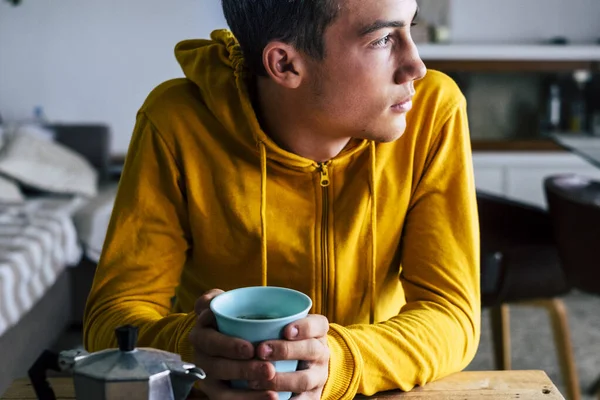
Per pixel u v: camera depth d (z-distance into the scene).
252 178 1.16
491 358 3.24
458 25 4.96
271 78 1.04
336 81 1.00
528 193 4.67
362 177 1.17
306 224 1.17
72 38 4.57
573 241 2.14
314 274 1.17
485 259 2.24
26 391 0.98
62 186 3.79
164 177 1.17
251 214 1.16
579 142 2.90
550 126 4.76
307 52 1.00
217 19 4.60
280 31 1.00
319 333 0.83
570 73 4.70
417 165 1.19
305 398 0.85
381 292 1.23
